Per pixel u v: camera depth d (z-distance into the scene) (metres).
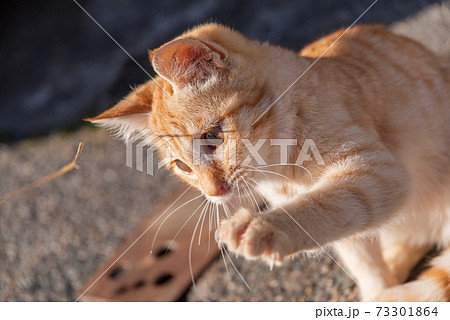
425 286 0.65
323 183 0.62
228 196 0.66
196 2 1.37
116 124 0.70
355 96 0.67
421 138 0.70
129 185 0.98
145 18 1.41
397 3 1.11
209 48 0.63
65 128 1.26
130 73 1.29
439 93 0.73
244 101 0.64
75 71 1.40
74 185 1.03
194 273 0.80
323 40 0.76
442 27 0.99
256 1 1.29
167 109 0.67
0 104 1.44
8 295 0.85
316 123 0.65
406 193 0.63
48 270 0.87
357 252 0.69
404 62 0.73
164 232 0.86
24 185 1.08
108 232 0.90
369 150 0.64
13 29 1.64
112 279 0.82
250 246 0.55
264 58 0.67
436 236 0.74
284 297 0.73
